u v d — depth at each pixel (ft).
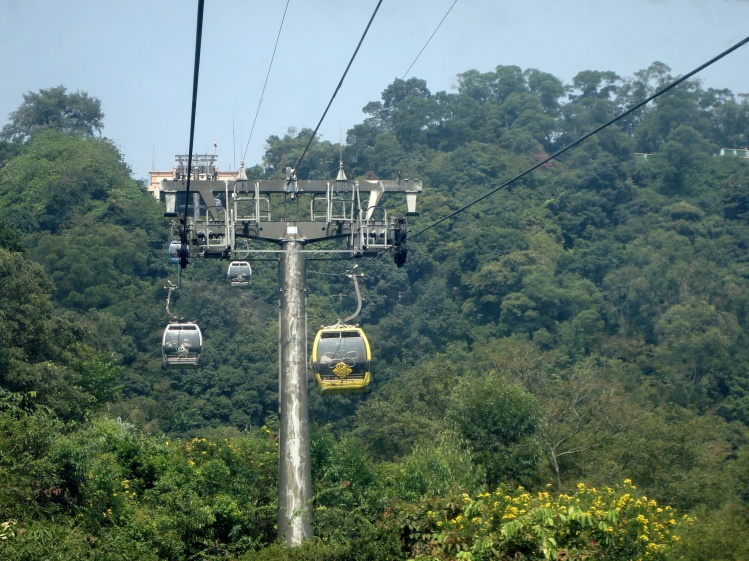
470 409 313.94
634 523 160.86
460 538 153.38
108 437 231.91
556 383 478.18
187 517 198.59
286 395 212.64
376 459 407.44
